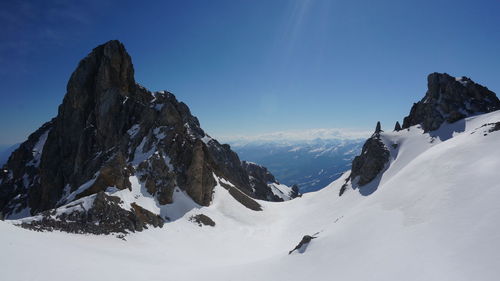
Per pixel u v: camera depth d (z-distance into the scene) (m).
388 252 30.78
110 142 104.06
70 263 31.91
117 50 115.00
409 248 29.67
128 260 42.56
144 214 66.69
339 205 94.44
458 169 41.94
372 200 49.16
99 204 58.19
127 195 68.88
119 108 108.69
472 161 42.78
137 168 80.62
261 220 90.69
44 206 106.50
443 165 45.72
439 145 66.81
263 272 37.22
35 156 133.38
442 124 103.00
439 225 31.20
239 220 86.00
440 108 108.88
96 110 110.31
